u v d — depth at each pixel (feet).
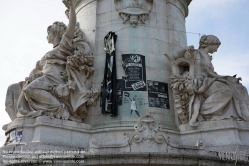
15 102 34.30
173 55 35.78
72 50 35.50
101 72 35.04
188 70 35.40
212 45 36.04
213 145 30.68
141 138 27.76
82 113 33.19
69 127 31.17
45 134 29.99
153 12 37.86
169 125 32.94
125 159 26.43
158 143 27.76
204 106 32.76
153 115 32.96
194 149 27.84
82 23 38.70
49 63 34.32
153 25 37.24
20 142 29.84
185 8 42.34
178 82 33.55
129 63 34.65
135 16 36.88
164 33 37.50
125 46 35.60
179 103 33.14
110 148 27.27
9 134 31.32
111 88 33.06
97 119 33.04
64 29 37.11
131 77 34.09
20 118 31.17
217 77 34.04
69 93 32.81
